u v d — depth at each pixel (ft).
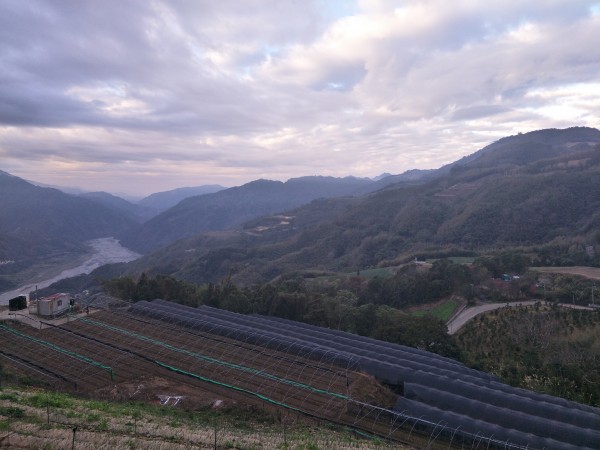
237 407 92.43
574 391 126.31
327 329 175.32
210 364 118.01
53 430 57.00
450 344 160.76
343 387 107.24
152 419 72.74
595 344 154.92
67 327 149.59
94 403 77.92
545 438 87.25
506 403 104.63
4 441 51.49
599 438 87.25
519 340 164.25
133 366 115.24
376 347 148.66
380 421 95.04
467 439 87.40
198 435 64.49
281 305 205.05
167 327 154.81
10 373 100.12
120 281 216.54
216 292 223.30
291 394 102.17
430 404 104.27
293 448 63.93
